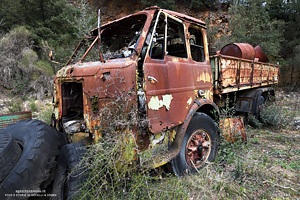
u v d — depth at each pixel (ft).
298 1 47.21
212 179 9.38
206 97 11.55
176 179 8.59
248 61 16.93
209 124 10.98
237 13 44.24
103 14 47.98
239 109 18.69
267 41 41.55
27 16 36.50
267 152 12.82
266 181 9.43
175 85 9.02
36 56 32.04
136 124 7.34
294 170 10.57
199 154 10.59
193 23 11.08
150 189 7.56
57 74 9.93
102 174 7.04
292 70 46.85
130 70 7.36
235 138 12.50
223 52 17.25
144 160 7.50
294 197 8.41
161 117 8.20
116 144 7.08
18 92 29.76
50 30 34.35
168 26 10.86
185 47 10.41
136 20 10.36
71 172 6.61
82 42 11.91
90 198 6.47
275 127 18.13
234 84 14.97
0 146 6.43
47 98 29.66
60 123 10.16
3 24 35.04
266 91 20.16
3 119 11.73
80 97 10.47
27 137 7.47
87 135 8.34
